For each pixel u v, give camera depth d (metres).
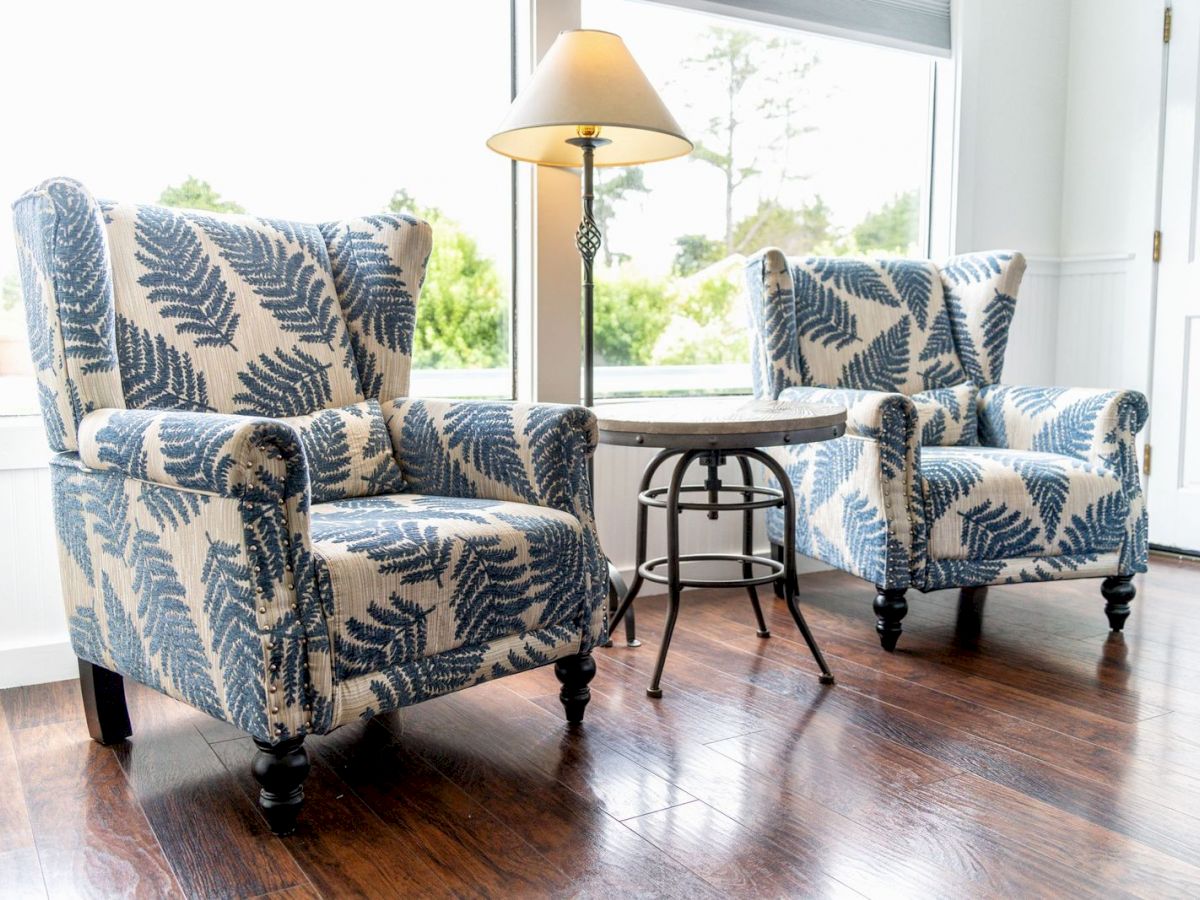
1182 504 3.37
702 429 1.88
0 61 2.11
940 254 3.45
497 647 1.64
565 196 2.66
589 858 1.38
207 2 2.33
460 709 1.95
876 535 2.27
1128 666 2.20
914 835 1.44
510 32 2.70
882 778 1.63
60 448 1.71
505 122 2.12
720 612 2.65
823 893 1.29
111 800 1.57
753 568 3.01
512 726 1.86
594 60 2.08
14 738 1.82
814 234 3.26
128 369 1.73
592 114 2.03
